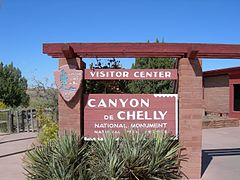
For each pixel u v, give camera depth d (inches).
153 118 184.9
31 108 419.8
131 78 185.8
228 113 541.3
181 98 184.1
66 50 174.6
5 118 407.2
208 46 181.0
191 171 182.9
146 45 179.5
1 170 199.8
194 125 184.4
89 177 141.3
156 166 149.4
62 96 182.9
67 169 141.6
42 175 146.6
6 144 305.7
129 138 156.8
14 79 680.4
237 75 513.3
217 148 283.0
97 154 152.0
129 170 143.3
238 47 181.9
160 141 158.2
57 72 183.6
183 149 183.8
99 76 186.2
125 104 185.2
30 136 362.6
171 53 185.2
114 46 179.6
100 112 185.6
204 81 624.7
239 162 220.1
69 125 184.5
